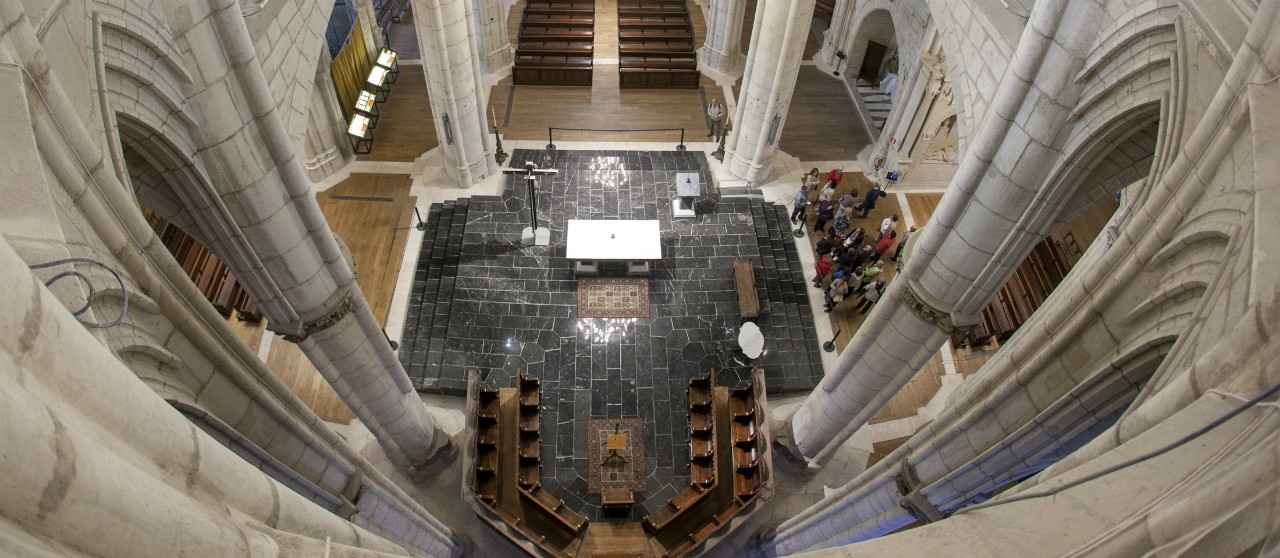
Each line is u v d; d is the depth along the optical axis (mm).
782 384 15547
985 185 7492
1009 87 6789
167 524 1666
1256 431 1874
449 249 17469
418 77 23500
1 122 2904
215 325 5734
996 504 2406
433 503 13547
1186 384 2623
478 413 13867
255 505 2463
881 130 22328
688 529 13508
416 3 15125
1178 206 4789
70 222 3820
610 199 19078
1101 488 2195
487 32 22922
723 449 14547
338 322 8859
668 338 16125
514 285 16828
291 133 8500
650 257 16453
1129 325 5445
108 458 1509
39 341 1481
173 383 5023
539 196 18984
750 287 16812
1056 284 15469
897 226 19125
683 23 26016
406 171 19703
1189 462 2090
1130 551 1854
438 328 15898
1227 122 4367
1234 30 4609
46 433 1243
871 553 2271
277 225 7258
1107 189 7285
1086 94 6270
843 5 23750
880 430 14891
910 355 9938
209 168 6402
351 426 14297
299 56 8375
